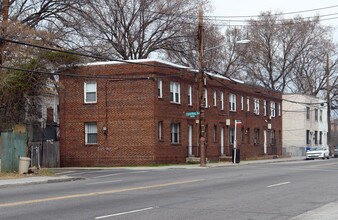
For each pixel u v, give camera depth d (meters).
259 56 70.31
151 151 36.94
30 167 29.19
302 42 71.12
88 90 39.06
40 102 36.09
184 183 20.80
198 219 11.51
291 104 70.50
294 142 70.00
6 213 12.33
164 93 38.59
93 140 38.88
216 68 60.31
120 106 37.97
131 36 52.19
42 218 11.55
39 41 32.50
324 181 21.59
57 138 41.31
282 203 14.30
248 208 13.28
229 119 47.88
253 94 54.16
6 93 31.34
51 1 40.66
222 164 38.94
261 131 55.84
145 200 14.95
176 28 52.56
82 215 12.01
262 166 36.16
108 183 21.64
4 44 30.75
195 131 42.81
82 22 42.31
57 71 35.25
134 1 51.28
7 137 27.52
